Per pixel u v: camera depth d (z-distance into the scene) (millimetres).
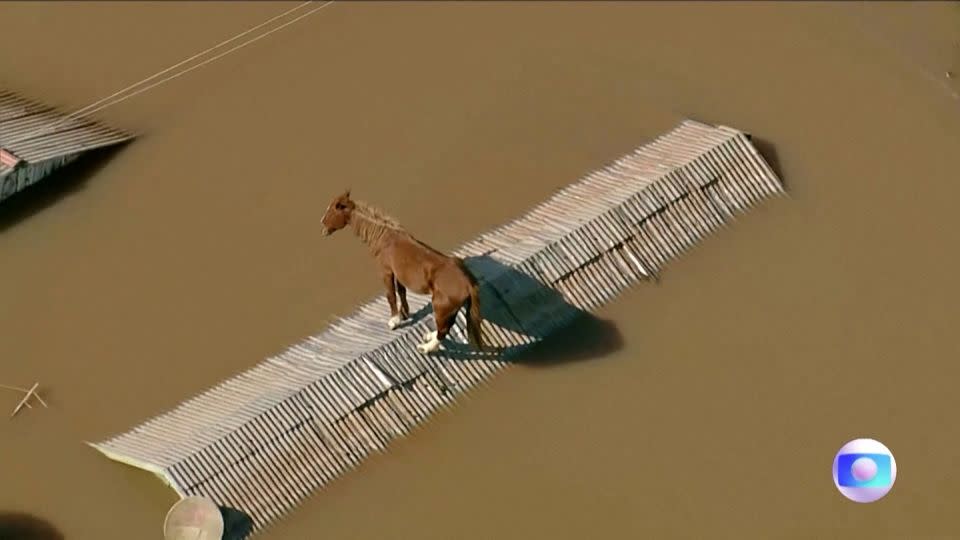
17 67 43156
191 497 30891
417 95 42719
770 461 33312
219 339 35781
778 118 41906
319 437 32969
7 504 32062
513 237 37812
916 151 40719
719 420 34094
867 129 41469
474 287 32281
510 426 33906
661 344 35656
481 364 34844
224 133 41406
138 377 34844
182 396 34312
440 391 34312
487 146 41094
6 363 35062
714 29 45031
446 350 34750
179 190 39688
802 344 35656
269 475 32250
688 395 34562
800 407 34344
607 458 33312
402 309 34719
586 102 42531
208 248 38156
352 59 43906
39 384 34594
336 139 41312
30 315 36312
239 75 43250
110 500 32344
